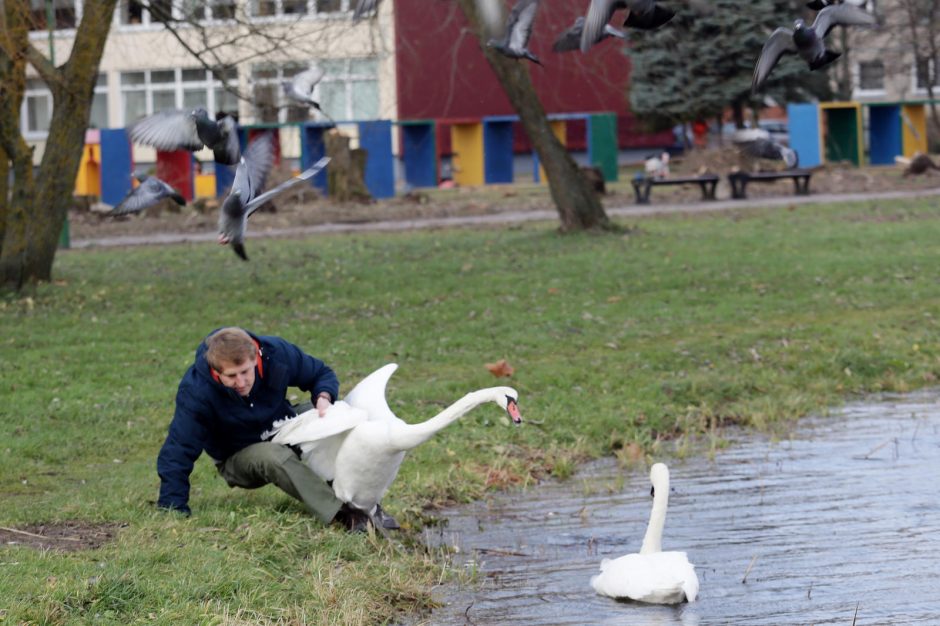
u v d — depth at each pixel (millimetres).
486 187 43219
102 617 6062
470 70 50844
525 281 19344
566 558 7996
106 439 10586
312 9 21547
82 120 19266
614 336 15133
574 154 52094
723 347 14492
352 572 7133
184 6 19625
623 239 24578
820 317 16406
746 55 39531
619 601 7129
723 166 40812
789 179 38656
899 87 55781
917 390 13336
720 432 11711
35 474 9523
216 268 22031
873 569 7613
